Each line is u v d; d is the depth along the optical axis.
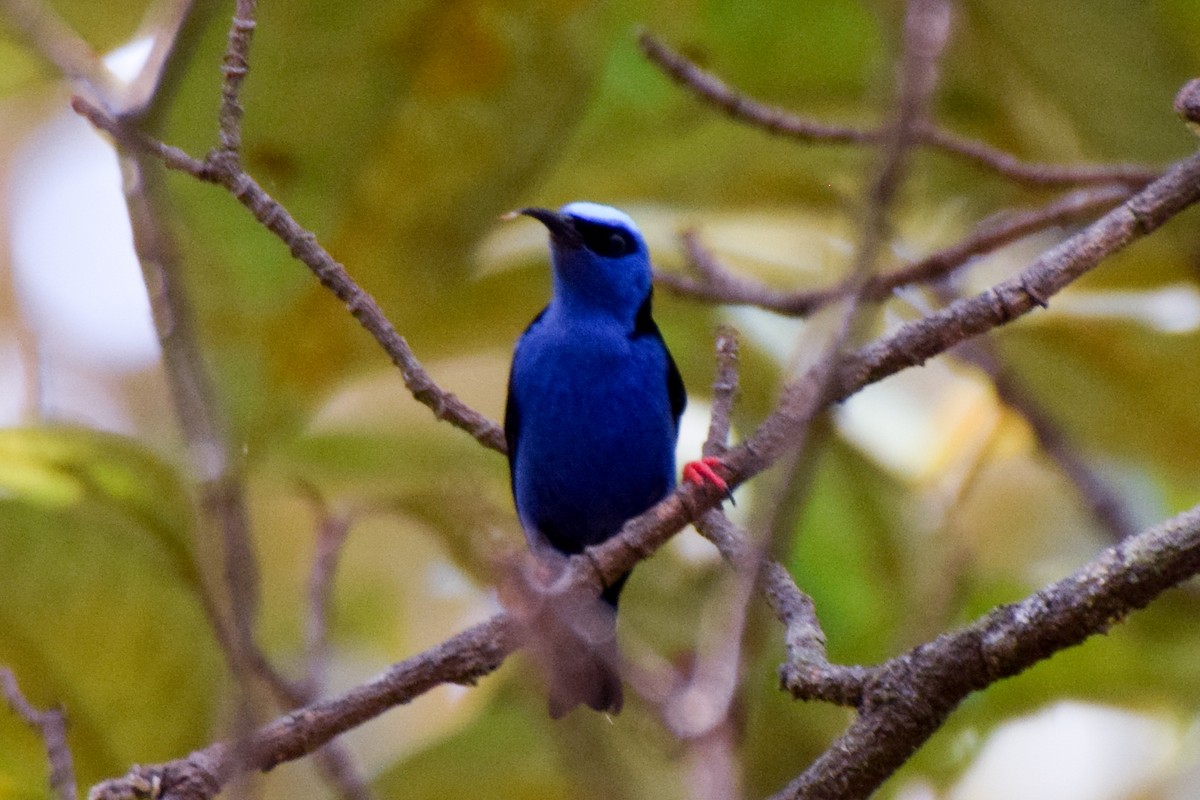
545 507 10.95
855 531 12.94
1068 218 10.49
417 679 7.32
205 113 10.84
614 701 7.66
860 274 5.73
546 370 10.71
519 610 7.12
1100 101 11.97
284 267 11.13
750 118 10.42
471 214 11.67
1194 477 14.16
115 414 15.49
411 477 12.57
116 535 10.48
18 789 10.52
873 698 6.71
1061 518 14.59
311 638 8.64
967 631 6.63
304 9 10.70
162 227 6.05
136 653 10.60
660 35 12.64
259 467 11.55
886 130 5.52
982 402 13.91
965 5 11.75
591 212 10.80
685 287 11.05
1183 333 13.14
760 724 11.44
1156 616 12.72
